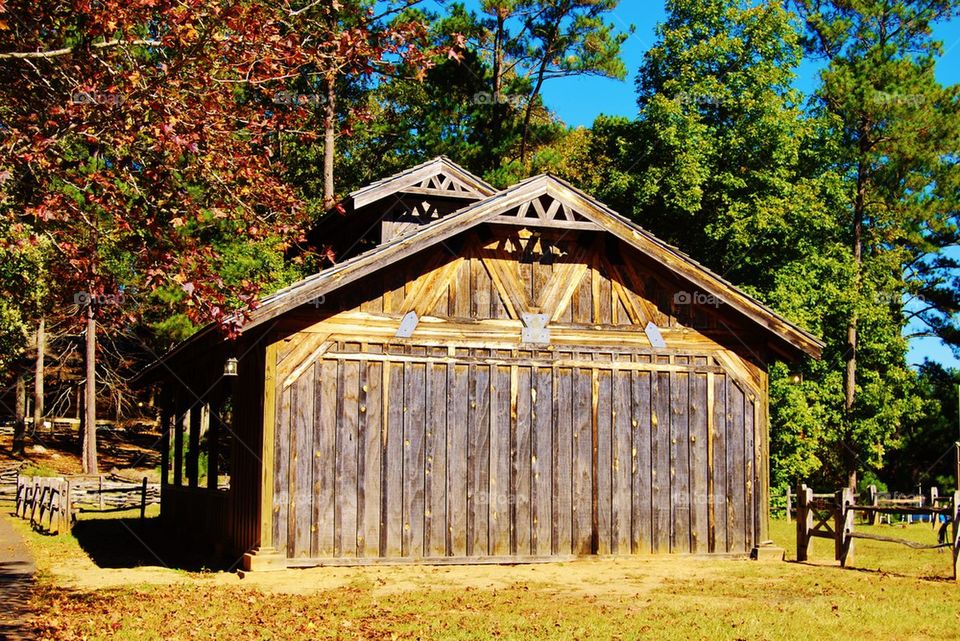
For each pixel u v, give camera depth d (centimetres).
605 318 1931
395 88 4197
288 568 1675
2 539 2288
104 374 4959
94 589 1482
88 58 1027
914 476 4625
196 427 2252
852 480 3975
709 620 1255
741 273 3616
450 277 1845
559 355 1891
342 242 2502
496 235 1886
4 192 1037
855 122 4072
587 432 1894
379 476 1755
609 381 1919
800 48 3700
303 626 1202
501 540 1816
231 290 1075
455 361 1825
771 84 3616
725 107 3612
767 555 1962
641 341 1947
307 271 3428
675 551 1922
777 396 3372
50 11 1016
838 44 4253
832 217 3694
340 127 1244
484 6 4253
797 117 3619
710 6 3703
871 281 4050
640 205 3650
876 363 4044
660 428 1942
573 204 1853
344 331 1761
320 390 1734
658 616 1288
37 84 1070
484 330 1850
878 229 4347
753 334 2033
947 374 4891
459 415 1816
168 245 1038
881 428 3897
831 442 4059
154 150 1055
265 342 1711
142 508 2755
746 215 3509
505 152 4297
